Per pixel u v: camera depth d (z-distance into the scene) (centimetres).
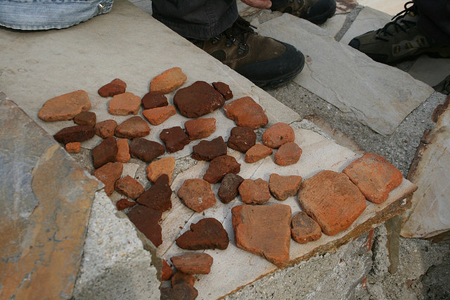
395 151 227
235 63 255
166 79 200
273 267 141
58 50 211
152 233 140
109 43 221
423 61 307
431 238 195
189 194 156
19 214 106
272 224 146
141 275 109
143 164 170
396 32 297
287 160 171
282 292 147
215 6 238
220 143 175
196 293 128
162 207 152
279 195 157
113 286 105
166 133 177
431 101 250
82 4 220
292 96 262
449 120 224
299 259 146
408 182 167
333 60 279
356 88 259
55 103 178
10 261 99
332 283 168
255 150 173
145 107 189
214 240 142
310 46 291
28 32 218
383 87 259
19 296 94
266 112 198
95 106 188
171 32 237
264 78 252
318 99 257
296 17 318
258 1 249
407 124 238
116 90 192
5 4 203
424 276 195
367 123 239
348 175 165
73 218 107
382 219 162
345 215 150
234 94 205
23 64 200
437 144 215
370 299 190
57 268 99
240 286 136
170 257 140
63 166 116
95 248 103
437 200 196
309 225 148
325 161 175
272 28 307
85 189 113
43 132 124
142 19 245
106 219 109
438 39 283
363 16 346
